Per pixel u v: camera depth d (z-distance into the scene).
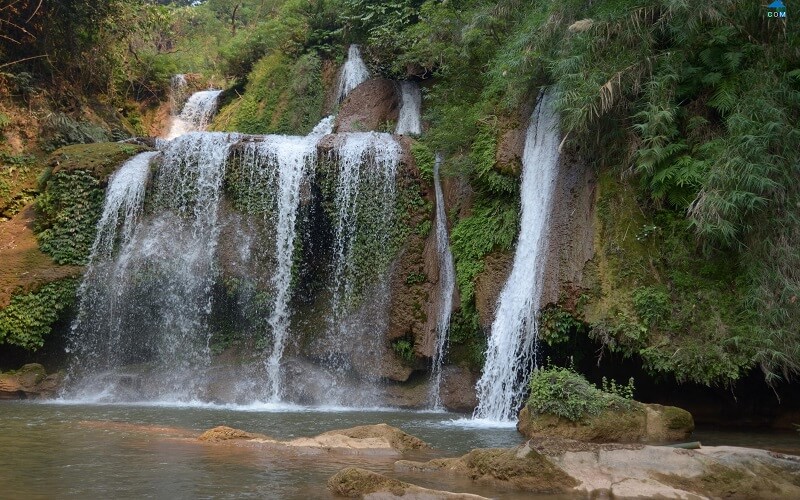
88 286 16.69
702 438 10.02
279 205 16.92
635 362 12.32
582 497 6.59
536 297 12.73
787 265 10.49
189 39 38.47
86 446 8.95
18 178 19.28
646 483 6.73
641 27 12.34
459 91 17.33
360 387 15.38
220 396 15.09
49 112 20.88
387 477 6.65
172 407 14.05
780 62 11.27
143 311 16.58
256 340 16.47
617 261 11.96
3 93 20.45
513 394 12.96
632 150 12.32
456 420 12.79
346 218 16.70
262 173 17.11
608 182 12.59
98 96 25.02
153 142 19.58
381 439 9.13
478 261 14.62
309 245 16.95
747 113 10.88
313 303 16.75
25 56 22.05
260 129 25.42
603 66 12.55
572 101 12.44
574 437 9.59
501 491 6.79
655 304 11.31
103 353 16.52
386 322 15.69
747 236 10.98
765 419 11.51
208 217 17.05
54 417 11.98
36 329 15.95
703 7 11.00
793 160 10.68
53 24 22.45
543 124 14.07
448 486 6.94
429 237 16.14
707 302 11.10
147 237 16.97
